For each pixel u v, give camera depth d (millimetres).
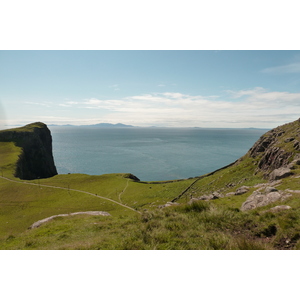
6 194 100812
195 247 10602
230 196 30031
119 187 110625
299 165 38906
